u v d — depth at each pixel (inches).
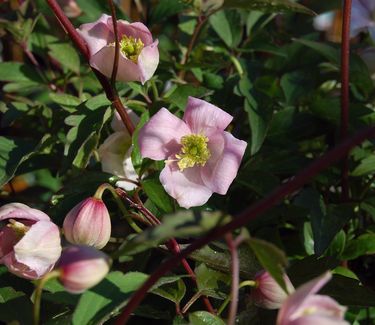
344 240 18.6
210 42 23.0
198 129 16.8
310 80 21.3
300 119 20.8
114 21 16.0
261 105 19.6
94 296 13.9
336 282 16.3
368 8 23.6
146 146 16.5
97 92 22.0
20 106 20.9
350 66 21.6
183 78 22.4
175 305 17.0
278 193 12.2
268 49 22.3
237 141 16.6
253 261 16.1
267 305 14.6
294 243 19.9
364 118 20.3
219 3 20.3
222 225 12.6
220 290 16.1
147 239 11.7
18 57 25.8
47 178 27.9
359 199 19.6
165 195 16.8
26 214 15.5
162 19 22.3
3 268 17.7
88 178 17.5
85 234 15.5
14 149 18.9
